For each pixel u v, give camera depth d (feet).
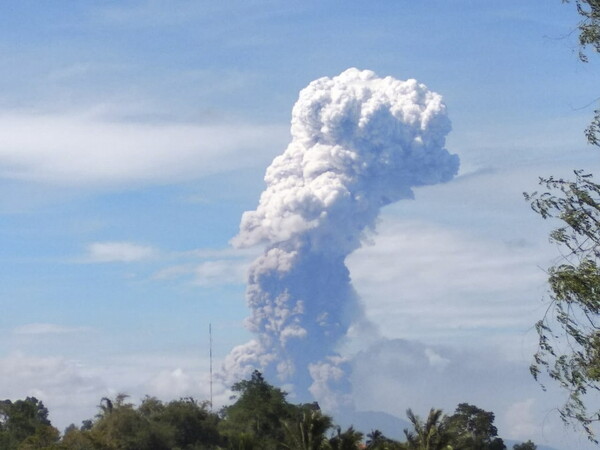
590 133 93.97
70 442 325.83
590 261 90.12
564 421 87.56
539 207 93.04
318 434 226.58
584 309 88.79
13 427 412.36
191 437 339.36
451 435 247.29
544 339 89.35
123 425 331.36
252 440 301.02
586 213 91.56
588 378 87.15
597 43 93.71
